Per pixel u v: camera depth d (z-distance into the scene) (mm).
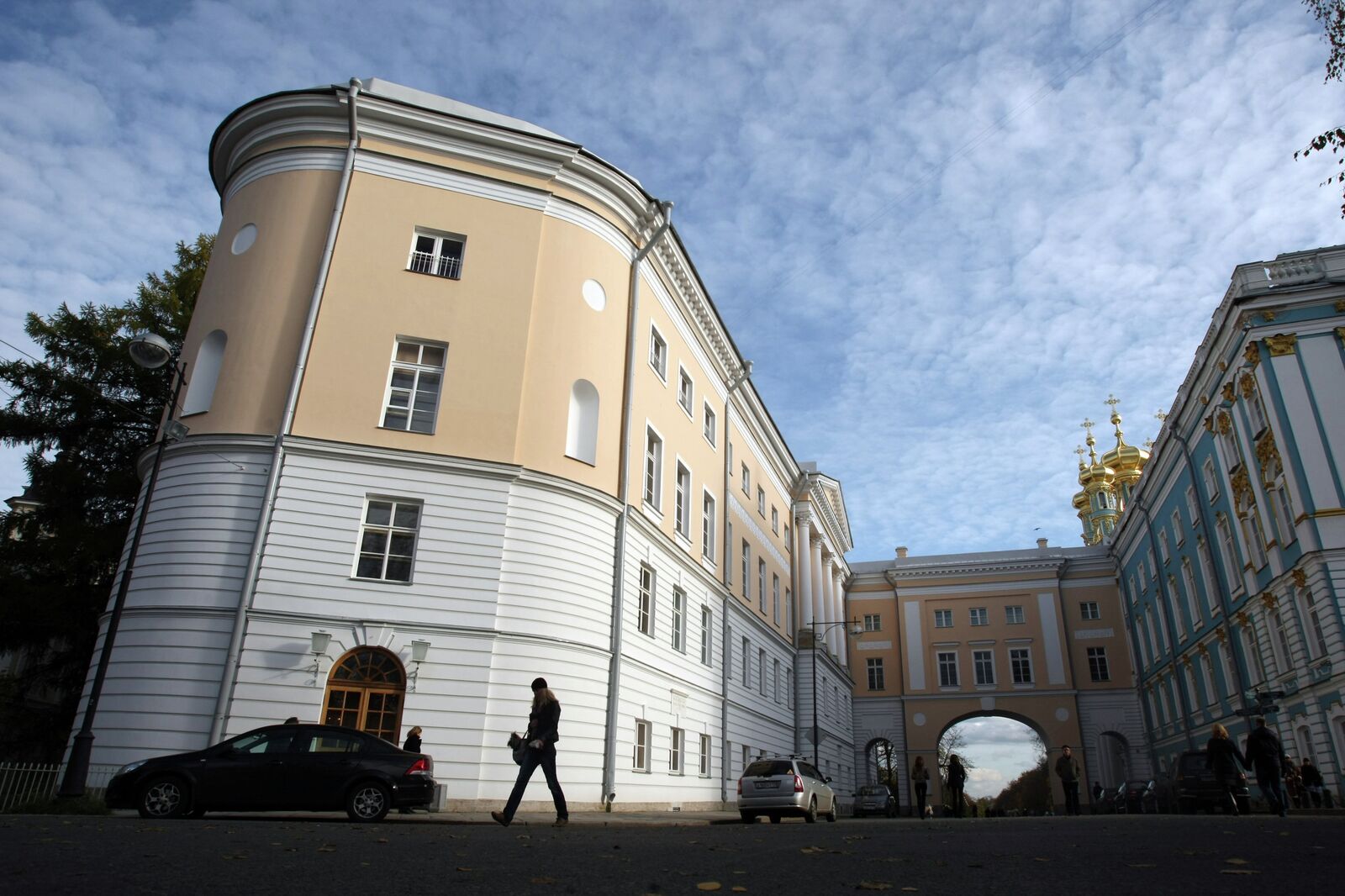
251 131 21266
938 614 56781
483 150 21641
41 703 28531
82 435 26828
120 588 15211
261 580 17141
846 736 49656
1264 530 27312
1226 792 17656
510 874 6000
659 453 25578
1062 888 5387
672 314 27594
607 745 19609
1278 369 26188
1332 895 4941
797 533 43594
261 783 12062
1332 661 23578
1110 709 52031
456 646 17750
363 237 20141
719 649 29547
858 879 5973
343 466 18312
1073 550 57312
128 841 7590
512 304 20656
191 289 28875
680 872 6363
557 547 19500
